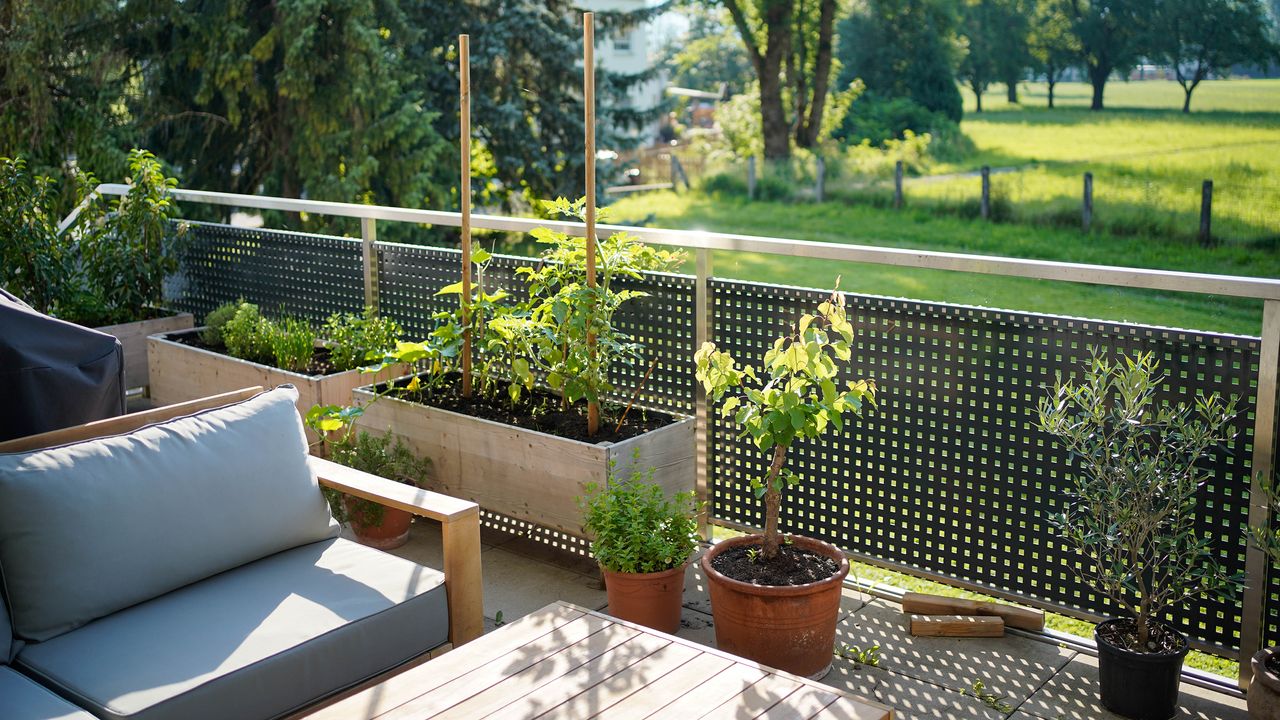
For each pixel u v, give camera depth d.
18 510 2.36
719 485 3.95
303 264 5.39
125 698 2.13
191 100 12.58
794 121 24.28
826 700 2.13
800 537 3.21
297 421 2.90
